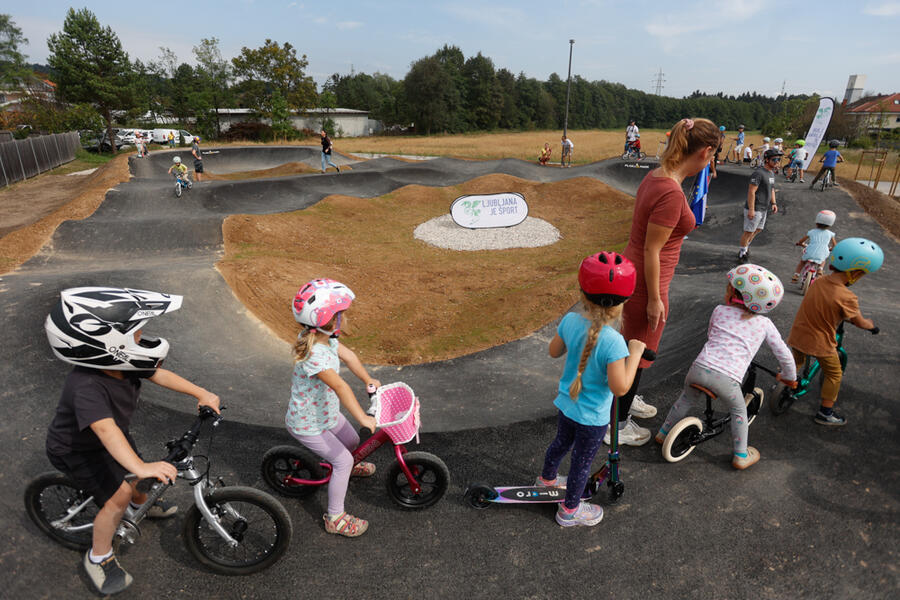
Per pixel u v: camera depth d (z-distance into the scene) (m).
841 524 3.20
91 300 2.24
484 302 10.72
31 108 43.47
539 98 99.06
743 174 20.17
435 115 80.31
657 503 3.43
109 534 2.62
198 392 2.71
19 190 22.42
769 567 2.93
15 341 5.86
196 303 8.67
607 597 2.77
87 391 2.31
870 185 19.83
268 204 19.81
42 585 2.81
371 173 25.52
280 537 2.81
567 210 21.48
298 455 3.25
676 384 4.91
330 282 2.70
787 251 11.91
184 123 63.69
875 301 7.95
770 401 4.21
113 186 19.20
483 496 3.35
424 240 17.23
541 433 4.28
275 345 7.91
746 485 3.56
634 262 3.39
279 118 53.94
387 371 7.01
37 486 2.84
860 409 4.16
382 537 3.19
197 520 2.75
